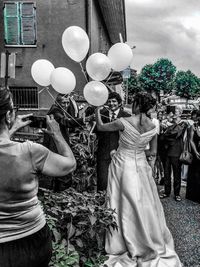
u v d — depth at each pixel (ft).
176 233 17.76
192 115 23.43
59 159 6.88
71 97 18.72
